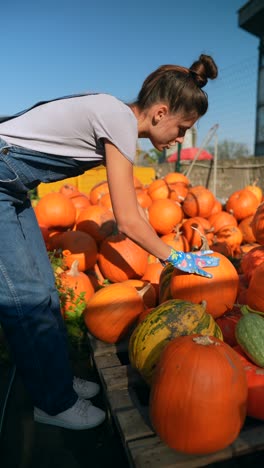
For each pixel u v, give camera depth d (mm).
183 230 4453
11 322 1956
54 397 2109
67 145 1953
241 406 1635
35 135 1920
